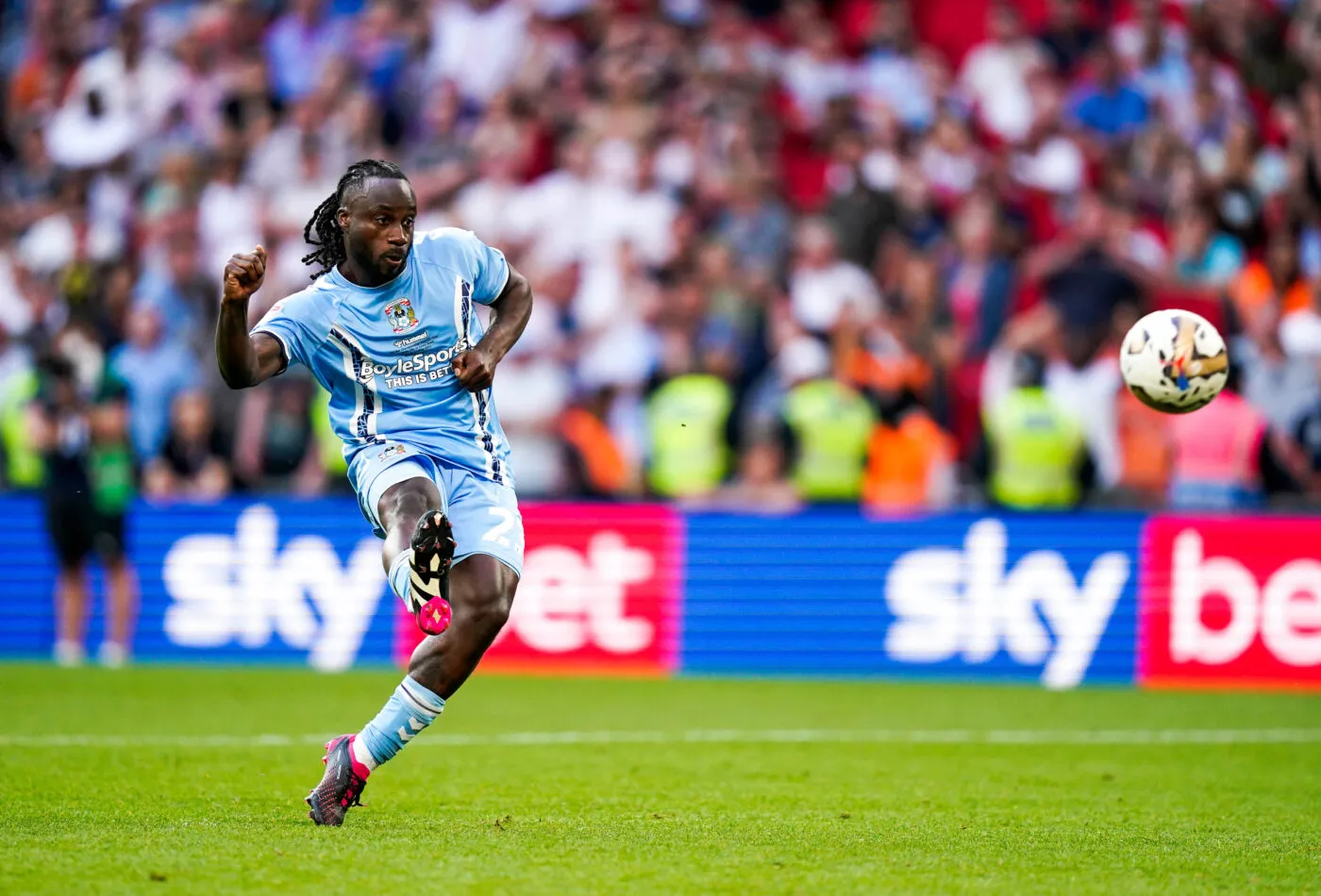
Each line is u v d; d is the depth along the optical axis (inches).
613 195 2277.3
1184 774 1074.7
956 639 1726.1
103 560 1774.1
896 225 2219.5
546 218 2273.6
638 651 1755.7
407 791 943.7
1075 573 1708.9
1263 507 1729.8
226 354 751.1
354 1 2657.5
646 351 2097.7
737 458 1943.9
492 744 1183.6
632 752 1153.4
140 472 1984.5
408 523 745.6
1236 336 2003.0
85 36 2706.7
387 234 771.4
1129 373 890.1
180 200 2348.7
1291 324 1987.0
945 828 831.1
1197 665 1681.8
